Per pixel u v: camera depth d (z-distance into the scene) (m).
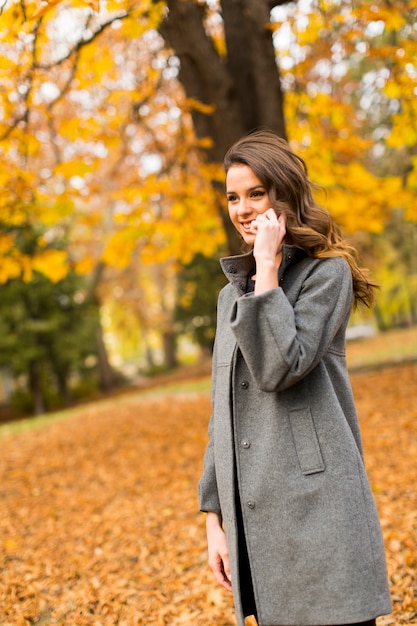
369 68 9.01
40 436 9.91
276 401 1.68
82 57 4.99
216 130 6.20
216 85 5.98
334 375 1.74
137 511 5.23
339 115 6.52
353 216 6.91
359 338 30.44
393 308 31.08
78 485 6.39
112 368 28.97
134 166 9.18
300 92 6.50
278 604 1.64
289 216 1.75
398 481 4.92
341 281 1.70
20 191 5.04
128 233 6.32
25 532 4.98
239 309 1.59
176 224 6.54
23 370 19.00
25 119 4.87
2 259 5.46
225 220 6.33
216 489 1.91
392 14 4.68
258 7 5.66
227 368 1.79
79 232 14.37
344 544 1.58
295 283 1.71
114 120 5.82
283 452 1.66
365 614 1.56
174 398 12.66
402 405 7.79
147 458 7.12
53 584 3.88
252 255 1.80
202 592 3.53
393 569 3.38
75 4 3.70
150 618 3.32
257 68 6.00
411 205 6.57
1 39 3.66
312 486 1.62
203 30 5.85
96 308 20.70
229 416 1.76
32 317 18.83
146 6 4.84
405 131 5.44
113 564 4.12
